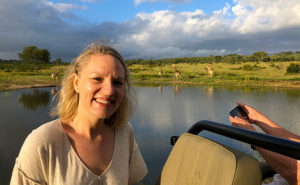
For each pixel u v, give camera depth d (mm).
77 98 977
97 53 922
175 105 10648
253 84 22938
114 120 1029
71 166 881
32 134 879
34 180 853
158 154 4406
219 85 22781
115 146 1013
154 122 7168
